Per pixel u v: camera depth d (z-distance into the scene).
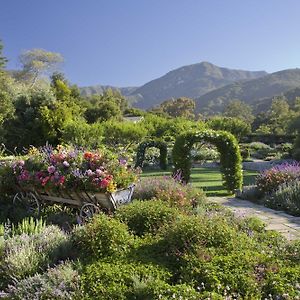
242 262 3.57
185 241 3.95
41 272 3.68
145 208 4.96
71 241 4.18
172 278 3.47
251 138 40.53
